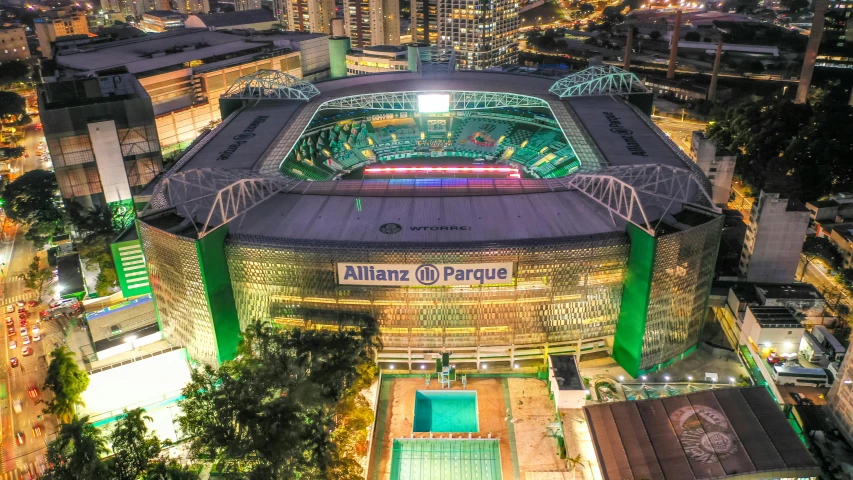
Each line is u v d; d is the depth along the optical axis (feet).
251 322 410.11
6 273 579.48
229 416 298.76
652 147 552.82
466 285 380.99
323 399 311.27
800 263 545.44
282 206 447.01
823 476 306.76
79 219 567.18
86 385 358.84
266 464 279.69
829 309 465.06
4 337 474.90
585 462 327.47
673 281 379.96
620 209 423.23
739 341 419.13
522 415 369.09
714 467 297.12
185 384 378.53
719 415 326.44
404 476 330.95
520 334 399.85
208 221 384.27
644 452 308.40
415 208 438.81
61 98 607.78
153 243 398.83
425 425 368.89
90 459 280.10
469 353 410.31
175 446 353.10
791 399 358.84
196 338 411.34
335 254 375.86
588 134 587.68
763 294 420.36
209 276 381.40
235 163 529.04
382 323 396.78
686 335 408.05
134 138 612.70
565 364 380.58
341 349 342.85
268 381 312.71
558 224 406.82
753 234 440.45
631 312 386.93
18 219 649.61
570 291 389.39
